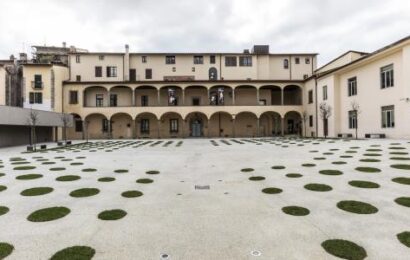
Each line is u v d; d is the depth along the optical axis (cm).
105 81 3747
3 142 2423
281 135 3950
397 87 2194
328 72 3078
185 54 4141
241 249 359
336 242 370
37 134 3056
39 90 3525
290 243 373
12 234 413
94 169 987
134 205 554
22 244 379
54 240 391
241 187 693
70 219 475
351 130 2817
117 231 422
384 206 511
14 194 643
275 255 341
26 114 2538
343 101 2944
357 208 502
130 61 4128
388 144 1620
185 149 1833
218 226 438
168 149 1847
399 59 2177
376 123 2448
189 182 761
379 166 894
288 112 3984
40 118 2761
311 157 1192
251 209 519
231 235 403
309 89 3625
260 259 332
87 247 368
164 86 3781
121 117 4034
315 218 462
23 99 3512
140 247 368
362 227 419
